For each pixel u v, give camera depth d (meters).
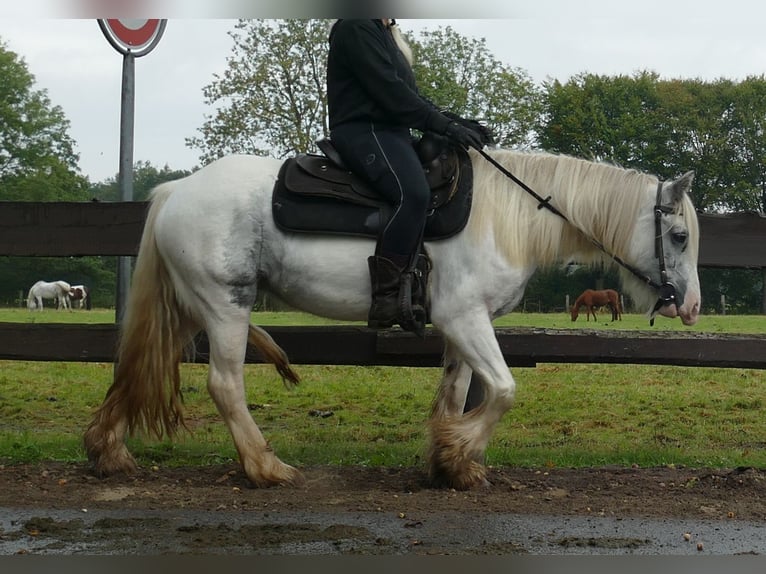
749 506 4.69
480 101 30.69
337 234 4.90
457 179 4.91
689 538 4.09
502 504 4.68
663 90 47.47
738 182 47.25
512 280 4.91
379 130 4.93
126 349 5.20
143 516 4.37
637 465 5.81
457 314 4.87
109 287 54.53
